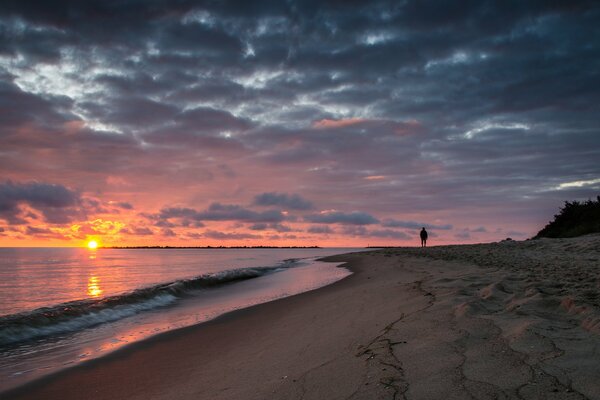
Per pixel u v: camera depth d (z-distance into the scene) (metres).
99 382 5.29
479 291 7.69
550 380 3.41
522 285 7.75
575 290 6.60
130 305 11.77
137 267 36.12
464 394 3.37
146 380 5.25
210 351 6.44
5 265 41.12
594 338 4.29
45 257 69.81
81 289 18.45
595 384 3.24
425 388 3.59
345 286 13.41
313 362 4.95
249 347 6.39
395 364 4.31
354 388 3.87
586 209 31.17
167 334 8.05
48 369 5.99
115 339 7.89
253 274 22.81
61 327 9.00
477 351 4.32
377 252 39.28
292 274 21.83
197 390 4.61
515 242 26.38
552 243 21.48
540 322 4.93
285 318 8.57
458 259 18.22
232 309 10.84
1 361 6.48
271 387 4.30
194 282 17.06
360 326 6.44
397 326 5.90
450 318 5.82
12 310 12.55
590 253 15.14
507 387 3.39
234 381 4.73
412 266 17.41
